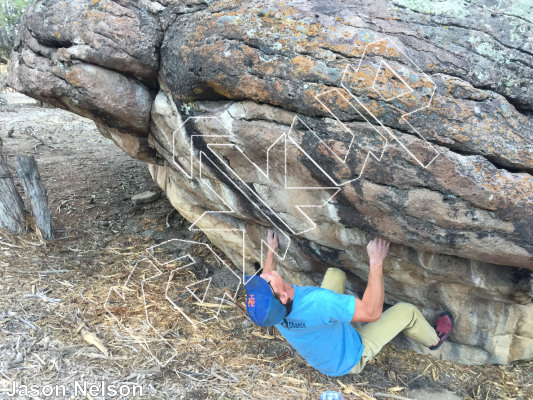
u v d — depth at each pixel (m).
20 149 7.45
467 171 1.95
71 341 2.83
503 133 1.96
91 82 2.62
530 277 2.41
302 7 2.13
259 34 2.16
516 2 2.05
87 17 2.52
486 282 2.48
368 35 2.02
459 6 2.05
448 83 1.95
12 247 3.89
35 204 4.05
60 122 10.24
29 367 2.56
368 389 2.74
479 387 2.82
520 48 2.00
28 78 2.86
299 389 2.66
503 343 2.90
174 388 2.55
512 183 1.95
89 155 7.41
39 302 3.19
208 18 2.35
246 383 2.66
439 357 3.07
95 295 3.37
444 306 2.90
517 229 2.02
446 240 2.17
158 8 2.55
